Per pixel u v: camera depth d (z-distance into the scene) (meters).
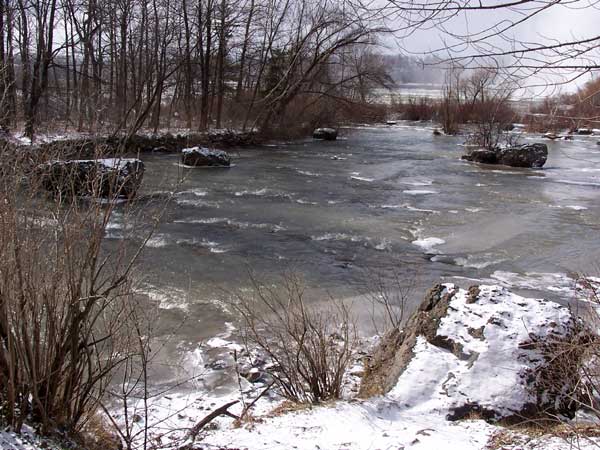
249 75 33.12
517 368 4.50
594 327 5.11
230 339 6.65
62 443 3.32
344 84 35.25
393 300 8.48
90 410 3.74
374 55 27.11
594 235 13.19
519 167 26.80
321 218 14.30
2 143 3.55
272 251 11.16
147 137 25.80
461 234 13.03
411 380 4.55
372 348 6.32
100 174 3.75
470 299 5.26
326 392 4.91
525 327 4.74
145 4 28.77
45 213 3.50
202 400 5.14
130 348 4.12
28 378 3.31
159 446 3.70
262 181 19.97
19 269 3.24
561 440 3.62
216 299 8.12
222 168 22.92
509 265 10.70
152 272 8.69
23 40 22.66
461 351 4.74
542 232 13.43
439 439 3.61
